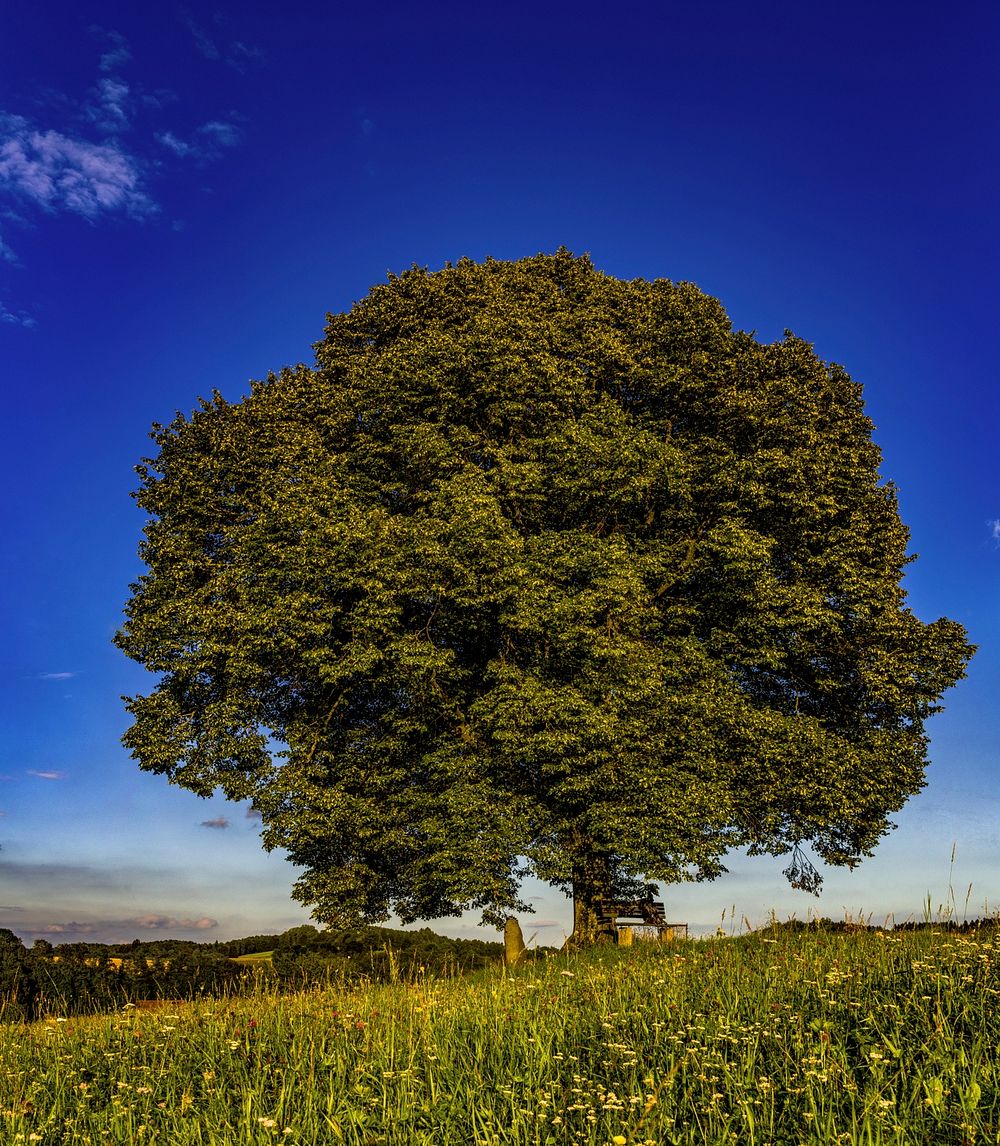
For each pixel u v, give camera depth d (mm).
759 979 11086
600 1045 8766
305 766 22109
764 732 22172
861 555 24297
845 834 24109
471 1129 6934
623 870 21688
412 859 23266
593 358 24438
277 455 23156
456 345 23297
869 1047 7613
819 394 25625
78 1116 8070
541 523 23609
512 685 21219
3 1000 14492
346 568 21031
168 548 23281
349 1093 7891
